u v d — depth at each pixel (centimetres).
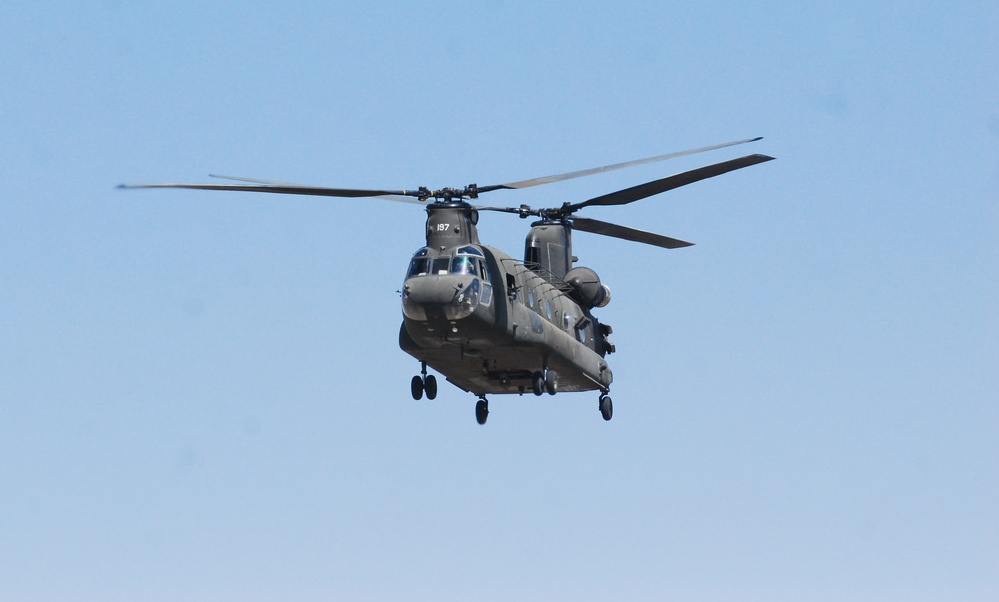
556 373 15738
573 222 17300
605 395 17062
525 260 16762
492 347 14362
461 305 13625
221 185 13625
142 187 13488
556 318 15600
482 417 16188
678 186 15675
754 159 14825
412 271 13912
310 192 14200
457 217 14300
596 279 16625
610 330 17175
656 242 17575
